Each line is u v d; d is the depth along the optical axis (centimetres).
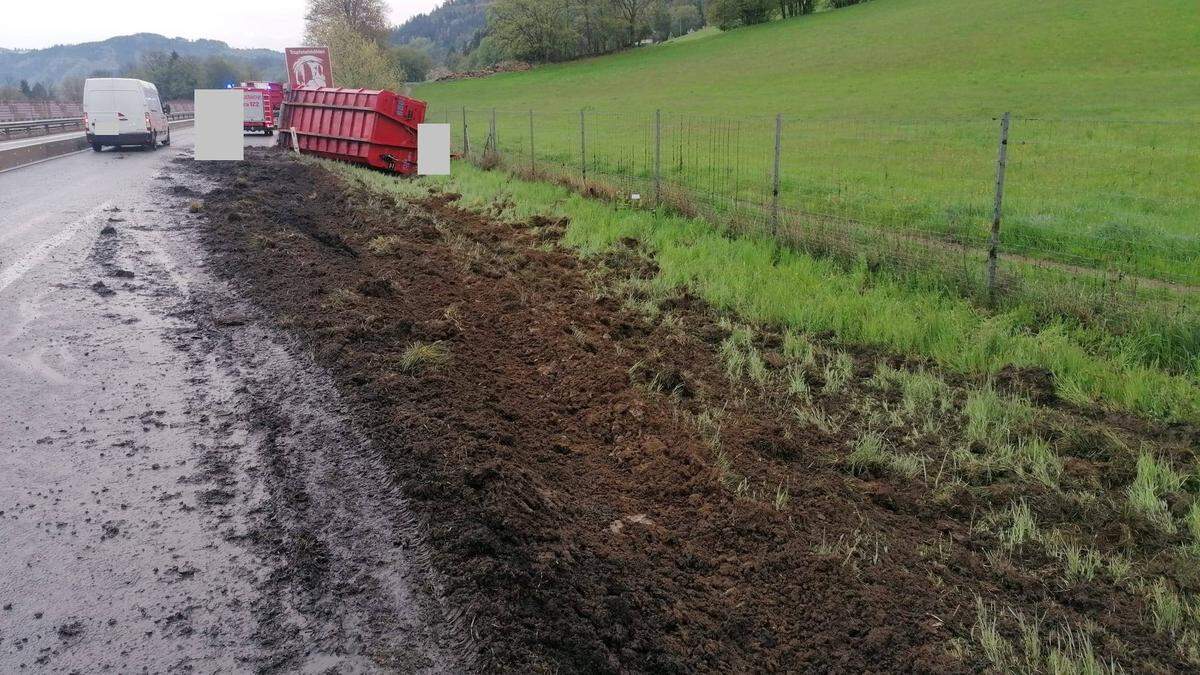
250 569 346
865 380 603
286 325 652
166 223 1082
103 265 845
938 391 578
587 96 5700
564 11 8825
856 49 5584
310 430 471
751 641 319
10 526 373
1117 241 994
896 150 2050
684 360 641
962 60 4503
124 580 337
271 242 938
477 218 1214
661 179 1488
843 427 525
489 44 10062
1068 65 3934
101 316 679
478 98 6606
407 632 307
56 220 1095
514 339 656
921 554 383
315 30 5584
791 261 913
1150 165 1714
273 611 320
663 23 10131
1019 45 4591
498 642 300
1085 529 406
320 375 551
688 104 4291
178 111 7231
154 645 300
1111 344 646
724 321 729
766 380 602
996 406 536
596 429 505
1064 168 1722
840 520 408
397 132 1905
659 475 447
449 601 323
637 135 2748
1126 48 4078
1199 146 1914
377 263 877
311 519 382
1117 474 453
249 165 1892
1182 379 570
